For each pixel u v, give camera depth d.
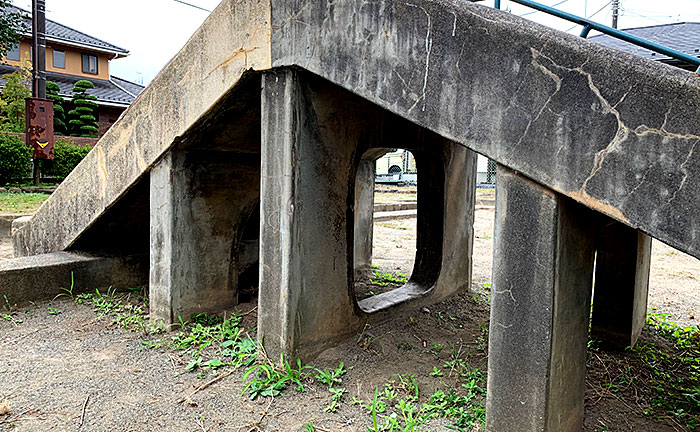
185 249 4.24
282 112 3.20
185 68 3.75
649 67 1.95
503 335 2.46
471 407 2.98
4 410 2.92
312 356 3.51
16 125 18.70
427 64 2.56
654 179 1.95
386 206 13.91
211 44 3.54
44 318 4.54
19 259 5.06
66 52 24.92
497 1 2.81
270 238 3.37
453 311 4.84
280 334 3.35
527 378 2.38
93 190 4.83
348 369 3.45
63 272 5.00
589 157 2.10
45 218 5.59
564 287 2.35
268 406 3.02
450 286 5.22
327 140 3.44
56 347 3.92
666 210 1.93
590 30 2.44
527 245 2.34
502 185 2.40
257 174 4.54
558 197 2.23
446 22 2.47
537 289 2.32
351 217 3.76
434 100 2.55
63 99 21.28
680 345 4.29
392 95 2.71
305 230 3.34
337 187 3.57
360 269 6.65
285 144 3.20
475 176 5.56
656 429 2.93
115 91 25.77
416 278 5.16
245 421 2.87
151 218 4.30
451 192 5.06
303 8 3.02
